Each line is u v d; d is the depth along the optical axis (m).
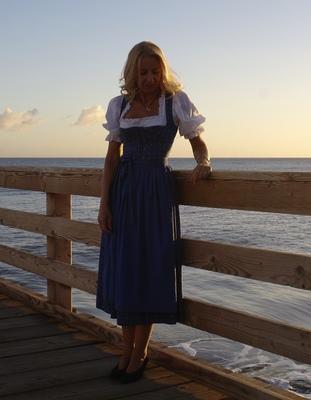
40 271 4.42
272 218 25.42
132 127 2.87
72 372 3.10
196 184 2.97
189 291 9.52
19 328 3.93
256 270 2.68
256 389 2.64
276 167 135.50
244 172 2.71
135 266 2.88
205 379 2.91
